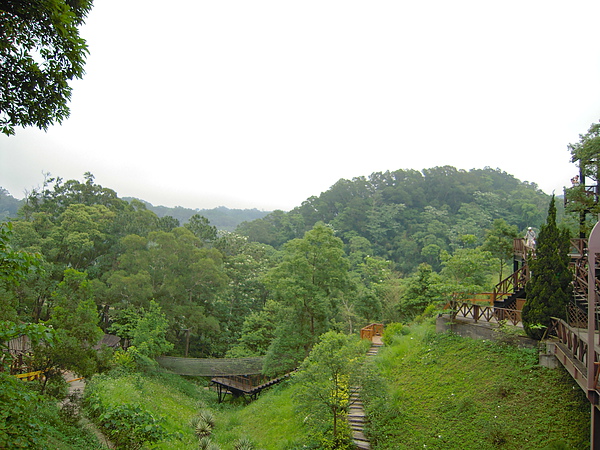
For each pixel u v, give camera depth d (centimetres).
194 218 4484
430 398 1325
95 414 1384
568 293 1293
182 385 2527
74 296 1411
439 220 8156
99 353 1526
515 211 8419
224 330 3550
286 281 2452
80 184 4125
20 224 3019
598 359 892
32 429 673
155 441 1111
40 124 775
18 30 663
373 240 8081
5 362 665
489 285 2588
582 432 980
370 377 1280
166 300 3102
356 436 1284
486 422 1118
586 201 1680
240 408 2269
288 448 1363
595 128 1630
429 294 2591
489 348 1429
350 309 3016
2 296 1351
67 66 732
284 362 2400
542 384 1169
